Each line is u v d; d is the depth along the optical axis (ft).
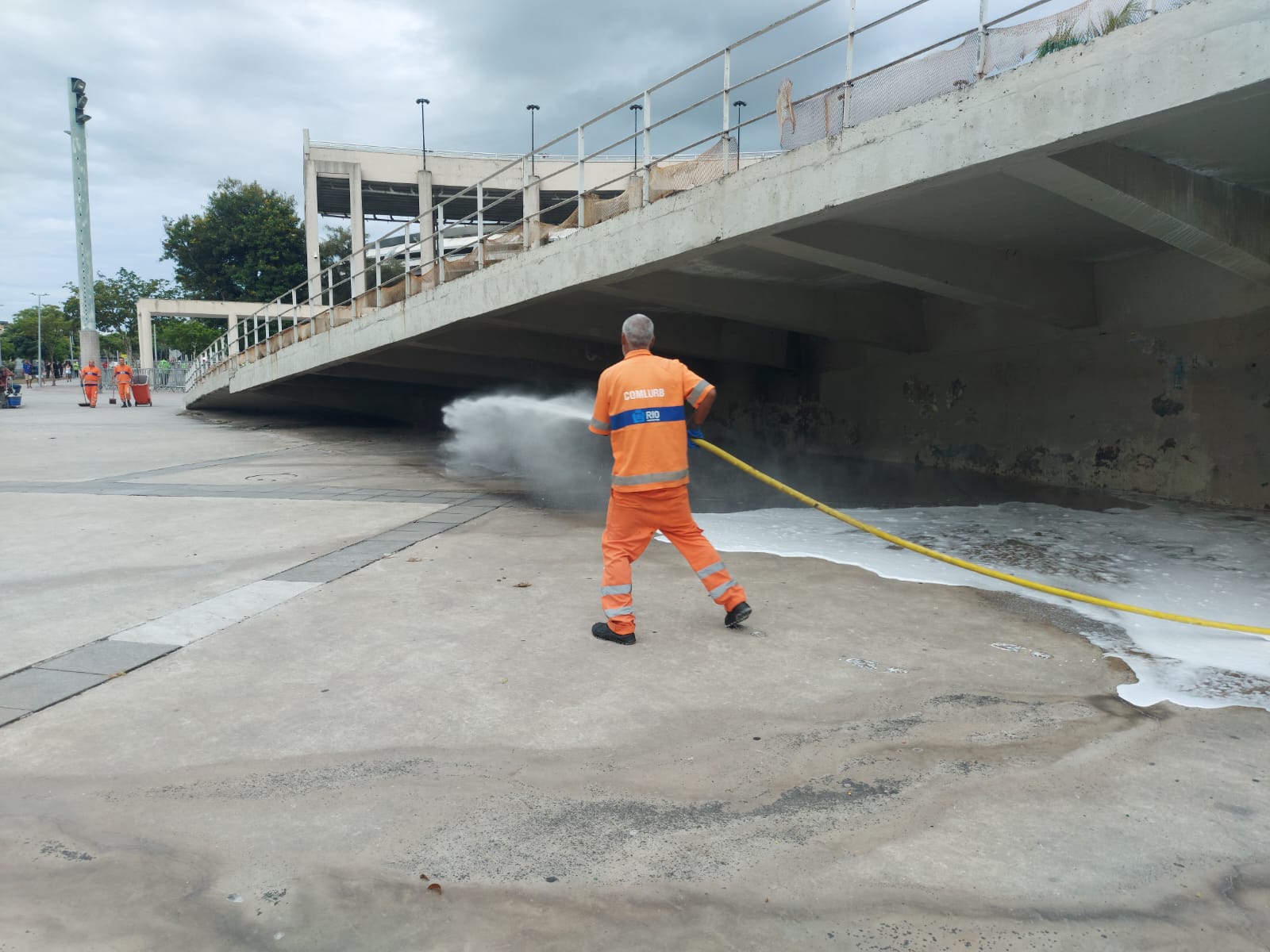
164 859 7.99
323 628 15.15
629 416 14.47
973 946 6.82
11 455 45.42
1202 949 6.81
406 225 47.32
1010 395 39.19
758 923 7.11
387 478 36.63
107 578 18.69
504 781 9.65
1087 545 23.35
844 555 21.89
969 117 19.94
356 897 7.43
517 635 14.84
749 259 32.94
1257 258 23.63
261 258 186.70
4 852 8.07
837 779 9.71
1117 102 17.25
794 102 24.90
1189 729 11.09
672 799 9.26
